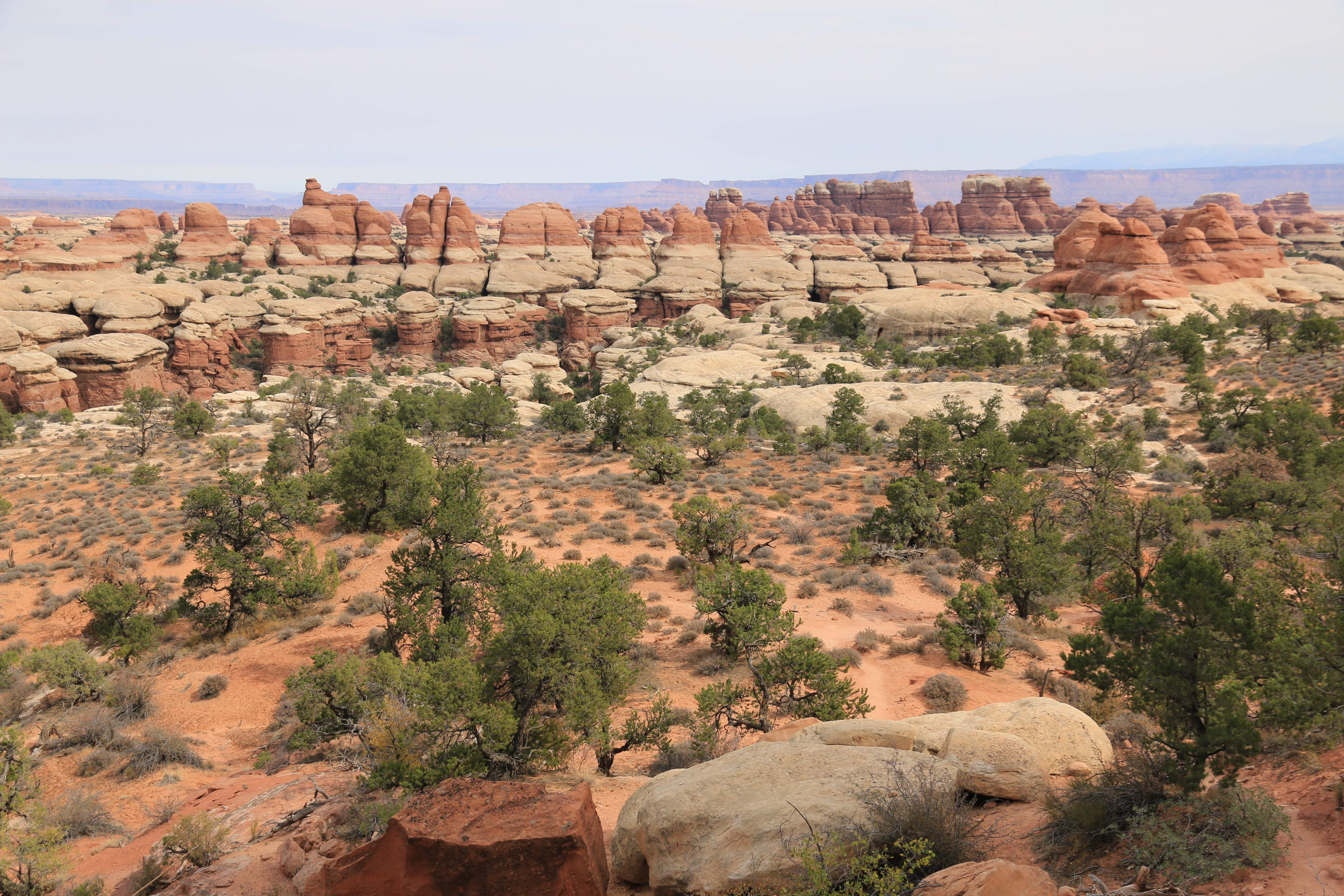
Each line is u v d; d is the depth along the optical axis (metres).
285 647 29.02
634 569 33.25
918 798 9.62
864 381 80.38
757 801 10.34
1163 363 76.06
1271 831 7.98
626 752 19.97
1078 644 12.66
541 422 76.12
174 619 32.22
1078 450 49.84
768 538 37.56
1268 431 46.88
